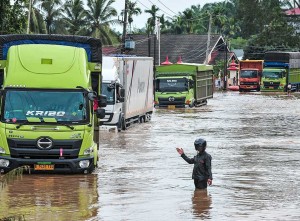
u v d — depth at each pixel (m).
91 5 156.62
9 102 37.84
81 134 37.72
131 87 70.50
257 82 168.62
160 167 42.00
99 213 28.70
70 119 37.75
